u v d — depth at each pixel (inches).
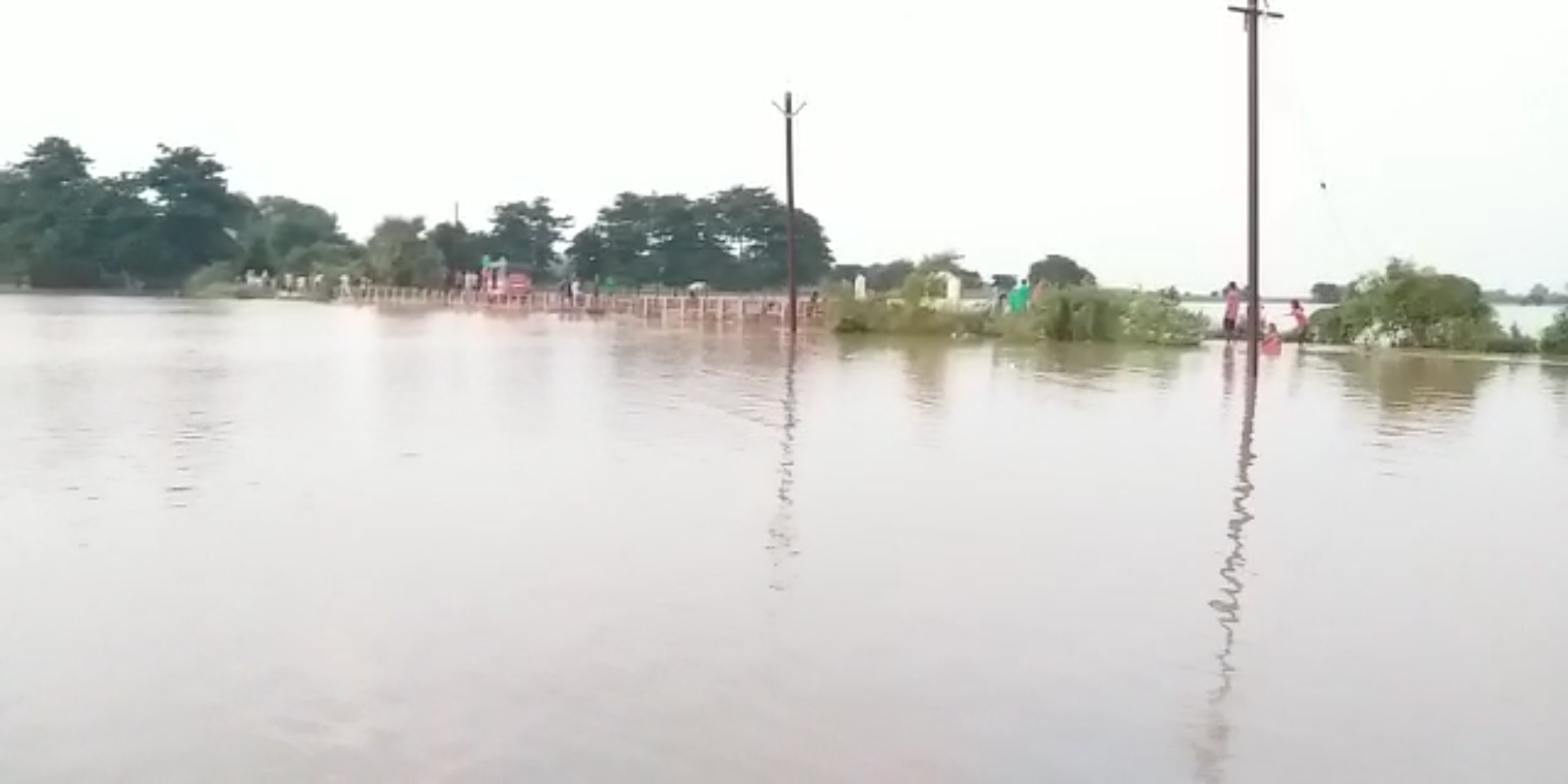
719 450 519.8
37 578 299.6
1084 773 189.9
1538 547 350.9
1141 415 671.1
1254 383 879.7
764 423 611.2
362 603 280.1
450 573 306.7
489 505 394.3
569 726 206.2
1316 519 388.8
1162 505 410.0
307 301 3558.1
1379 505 414.6
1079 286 1547.7
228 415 623.2
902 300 1649.9
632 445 531.8
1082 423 628.1
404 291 3329.2
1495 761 198.1
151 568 309.9
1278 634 264.5
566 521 370.6
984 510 395.5
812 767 189.9
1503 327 1314.0
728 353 1177.4
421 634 256.8
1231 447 547.5
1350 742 205.0
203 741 199.0
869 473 465.7
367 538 345.1
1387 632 267.4
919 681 230.8
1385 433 603.5
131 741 198.7
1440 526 379.2
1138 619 274.5
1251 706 221.1
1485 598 296.5
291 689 223.3
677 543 343.0
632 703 217.3
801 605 281.6
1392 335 1343.5
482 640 253.0
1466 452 541.0
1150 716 215.0
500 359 1065.5
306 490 418.0
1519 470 492.1
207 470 455.2
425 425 594.6
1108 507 403.5
